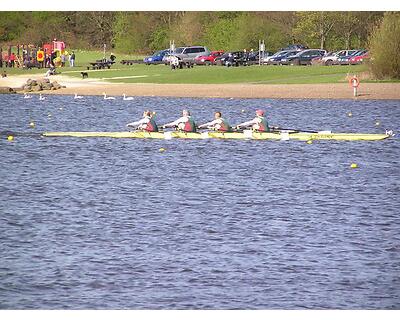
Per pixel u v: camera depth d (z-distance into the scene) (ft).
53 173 372.79
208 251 235.61
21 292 204.13
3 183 346.33
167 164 391.86
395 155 416.46
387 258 229.04
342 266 222.07
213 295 202.08
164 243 244.42
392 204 300.20
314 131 486.79
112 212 286.66
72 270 219.41
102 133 482.28
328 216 279.28
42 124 590.14
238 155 413.59
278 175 362.12
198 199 309.63
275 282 210.38
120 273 217.15
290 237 250.37
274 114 631.97
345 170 375.66
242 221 271.69
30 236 253.24
